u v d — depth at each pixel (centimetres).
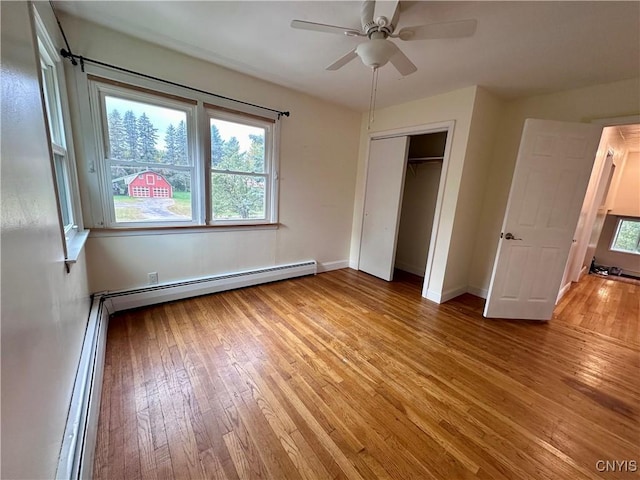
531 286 283
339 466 125
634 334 265
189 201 273
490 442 141
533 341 244
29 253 82
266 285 343
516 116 306
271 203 333
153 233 254
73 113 202
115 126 224
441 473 124
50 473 88
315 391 170
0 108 67
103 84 212
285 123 320
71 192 200
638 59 205
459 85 276
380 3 143
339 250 429
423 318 278
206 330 229
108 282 238
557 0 151
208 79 257
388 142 368
